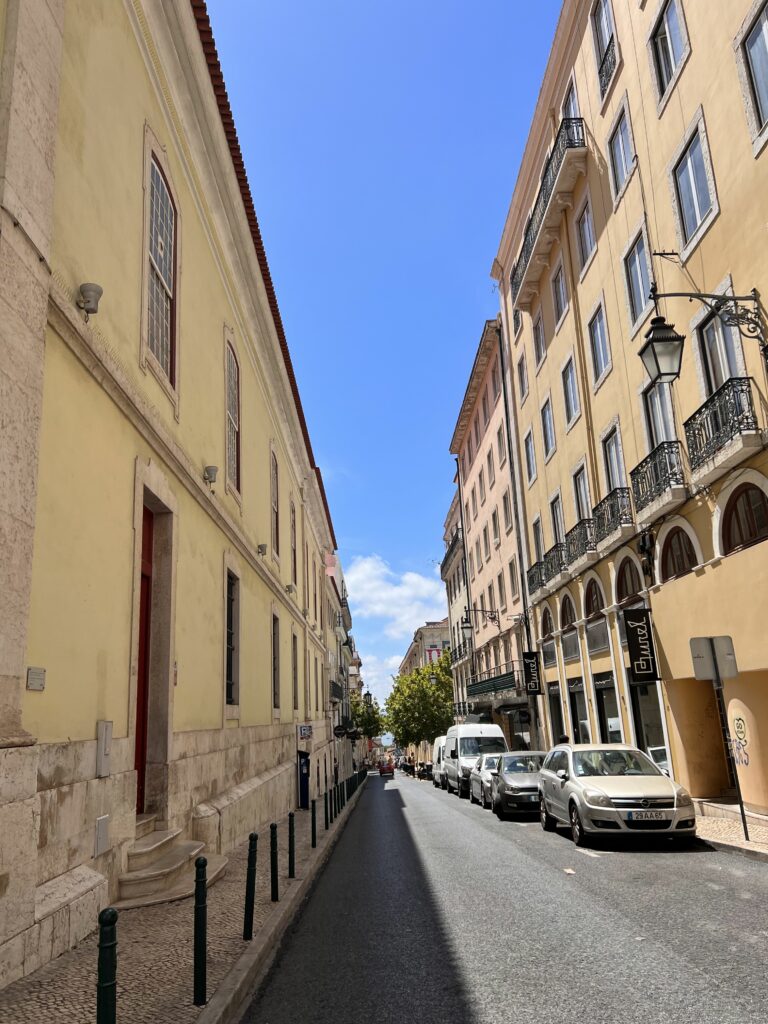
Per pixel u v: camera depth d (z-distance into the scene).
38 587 5.98
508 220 29.19
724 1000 4.77
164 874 7.73
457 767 26.17
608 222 18.84
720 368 13.45
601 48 19.31
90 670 6.99
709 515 13.71
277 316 18.89
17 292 5.64
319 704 32.97
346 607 56.88
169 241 10.86
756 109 11.98
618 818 11.17
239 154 13.64
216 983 5.04
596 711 20.75
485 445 38.22
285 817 18.03
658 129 15.52
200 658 11.14
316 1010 4.97
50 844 5.93
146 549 9.73
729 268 12.83
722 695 13.88
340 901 8.64
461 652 47.00
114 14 8.47
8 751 5.11
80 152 7.30
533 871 9.80
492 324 33.59
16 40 5.86
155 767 9.26
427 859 11.48
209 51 11.48
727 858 10.00
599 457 20.23
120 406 8.07
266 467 19.17
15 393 5.55
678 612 14.95
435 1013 4.83
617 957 5.81
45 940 5.48
